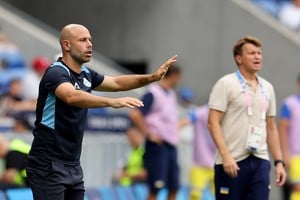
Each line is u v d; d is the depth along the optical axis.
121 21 57.75
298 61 54.75
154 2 57.25
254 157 26.53
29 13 58.88
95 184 38.34
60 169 21.88
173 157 37.09
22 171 30.61
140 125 36.59
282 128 39.34
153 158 36.59
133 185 39.81
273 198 50.25
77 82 22.02
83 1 58.31
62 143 21.84
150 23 57.25
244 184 26.59
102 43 58.06
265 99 26.73
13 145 30.72
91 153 38.06
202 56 56.22
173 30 56.91
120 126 39.88
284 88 54.84
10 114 38.88
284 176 27.14
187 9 56.66
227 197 26.61
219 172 26.69
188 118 39.59
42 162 21.88
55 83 21.36
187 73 56.50
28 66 50.00
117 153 39.59
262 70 55.16
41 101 21.80
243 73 26.73
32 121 36.12
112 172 39.34
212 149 39.84
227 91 26.41
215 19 56.09
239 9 55.72
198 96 56.19
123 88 23.12
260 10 58.47
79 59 21.92
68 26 22.11
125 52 57.62
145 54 57.31
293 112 39.19
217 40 56.03
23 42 50.62
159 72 22.58
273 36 55.06
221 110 26.41
